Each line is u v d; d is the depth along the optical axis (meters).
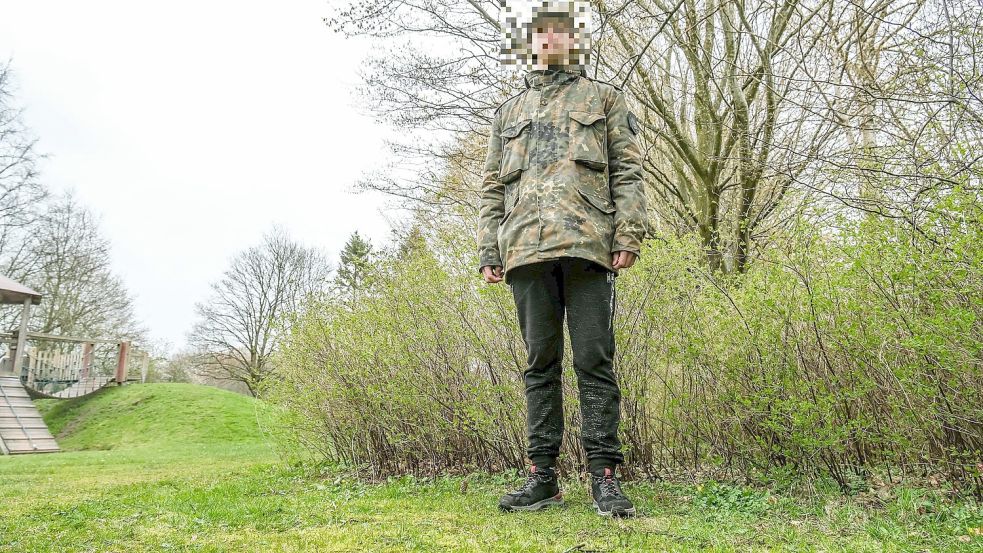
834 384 2.47
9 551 1.75
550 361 2.30
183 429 13.85
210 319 26.44
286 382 4.25
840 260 2.56
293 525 2.05
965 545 1.55
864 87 3.66
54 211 21.62
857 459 2.62
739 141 6.06
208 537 1.88
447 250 3.40
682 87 7.12
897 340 2.21
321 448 4.40
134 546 1.78
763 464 2.61
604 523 1.93
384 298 3.57
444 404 3.24
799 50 5.66
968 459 2.13
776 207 5.35
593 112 2.27
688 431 2.83
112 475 4.64
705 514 2.08
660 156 8.15
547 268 2.21
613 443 2.18
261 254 27.00
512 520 2.02
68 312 21.98
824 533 1.79
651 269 2.80
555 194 2.16
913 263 2.17
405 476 3.34
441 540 1.74
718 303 2.69
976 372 2.05
